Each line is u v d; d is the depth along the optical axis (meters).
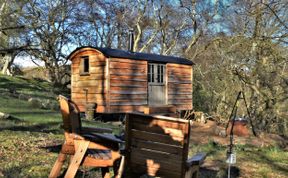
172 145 4.02
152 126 4.12
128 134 4.28
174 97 18.70
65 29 32.50
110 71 15.69
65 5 31.53
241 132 12.83
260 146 11.38
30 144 7.46
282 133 18.17
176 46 32.06
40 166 5.82
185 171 3.97
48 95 22.73
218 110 21.52
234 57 23.48
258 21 19.27
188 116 19.39
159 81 17.98
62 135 9.10
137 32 32.81
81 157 4.22
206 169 7.33
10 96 18.55
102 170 4.90
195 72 26.09
